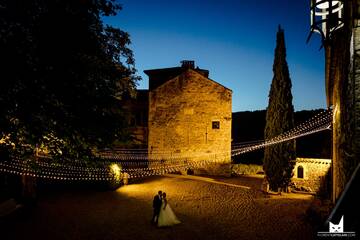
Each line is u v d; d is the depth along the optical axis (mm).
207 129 24969
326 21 6945
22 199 14008
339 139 9812
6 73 4734
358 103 6133
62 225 11992
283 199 16656
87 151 6414
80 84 5660
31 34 5043
